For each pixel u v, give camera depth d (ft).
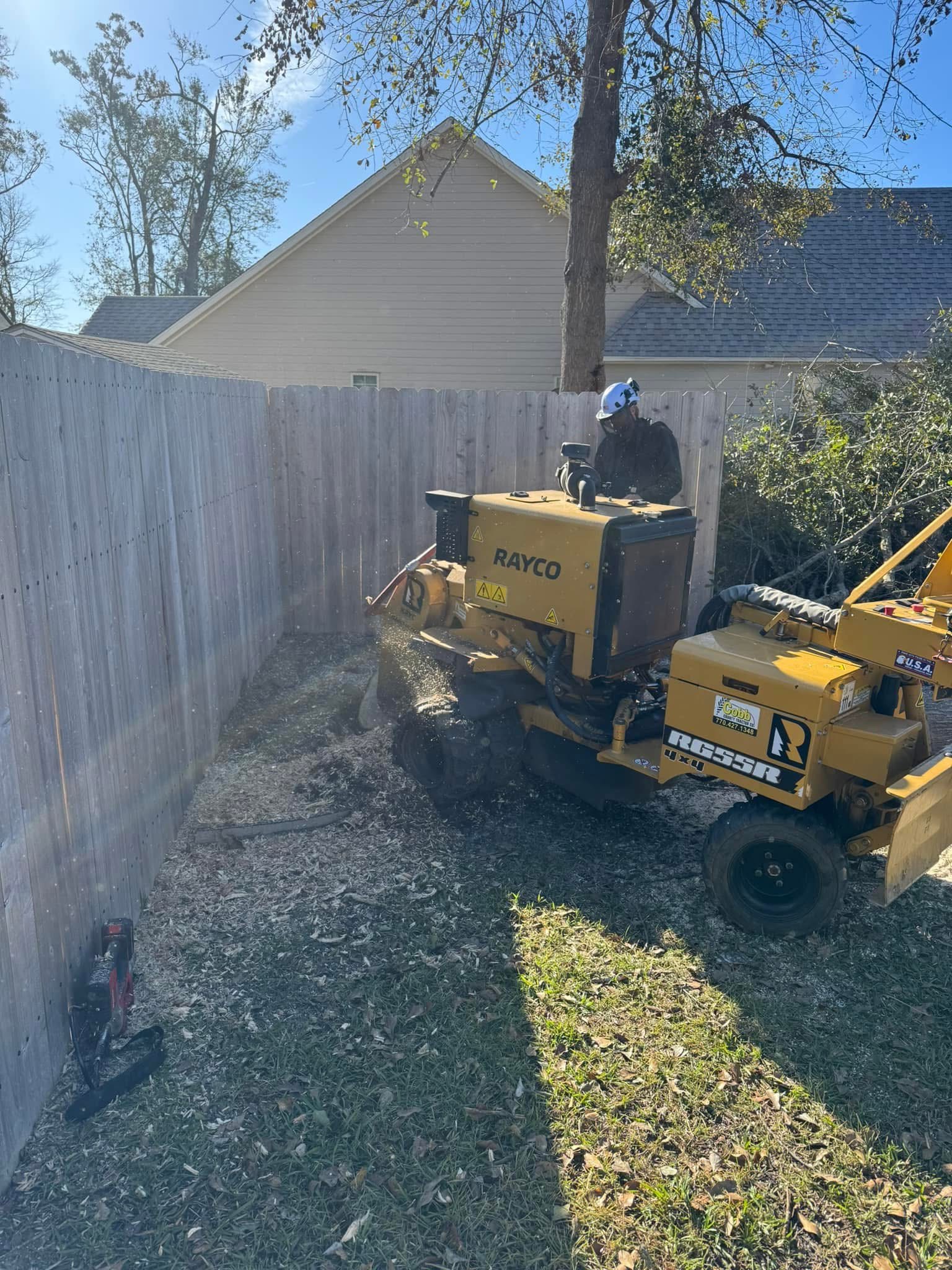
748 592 14.57
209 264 116.67
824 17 28.32
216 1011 11.10
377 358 52.60
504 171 49.60
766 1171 8.96
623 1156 9.09
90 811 10.81
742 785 12.52
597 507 15.07
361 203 50.55
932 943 12.60
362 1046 10.52
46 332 23.31
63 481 10.03
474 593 15.78
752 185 32.60
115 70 106.42
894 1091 9.98
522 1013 11.04
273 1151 9.09
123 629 12.27
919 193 55.88
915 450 24.27
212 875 14.10
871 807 12.48
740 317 48.83
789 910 12.50
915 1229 8.40
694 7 28.99
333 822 15.80
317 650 24.48
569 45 30.50
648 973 11.84
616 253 38.45
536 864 14.48
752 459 26.73
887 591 23.97
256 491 22.68
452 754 15.14
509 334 51.88
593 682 15.48
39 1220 8.29
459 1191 8.67
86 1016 10.15
